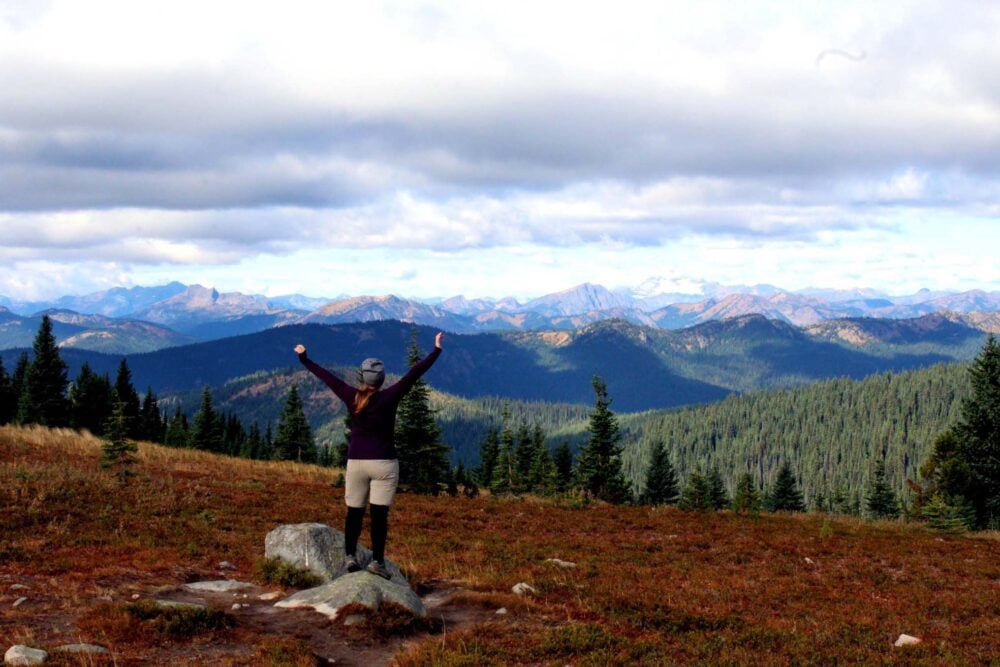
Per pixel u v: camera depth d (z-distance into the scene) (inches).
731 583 629.0
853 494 4318.4
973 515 1521.9
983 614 550.6
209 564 518.6
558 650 335.6
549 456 2593.5
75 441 1524.4
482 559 655.1
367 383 364.2
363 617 349.4
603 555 760.3
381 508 368.5
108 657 275.7
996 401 1679.4
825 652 380.8
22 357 3373.5
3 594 369.1
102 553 516.4
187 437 3860.7
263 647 298.2
